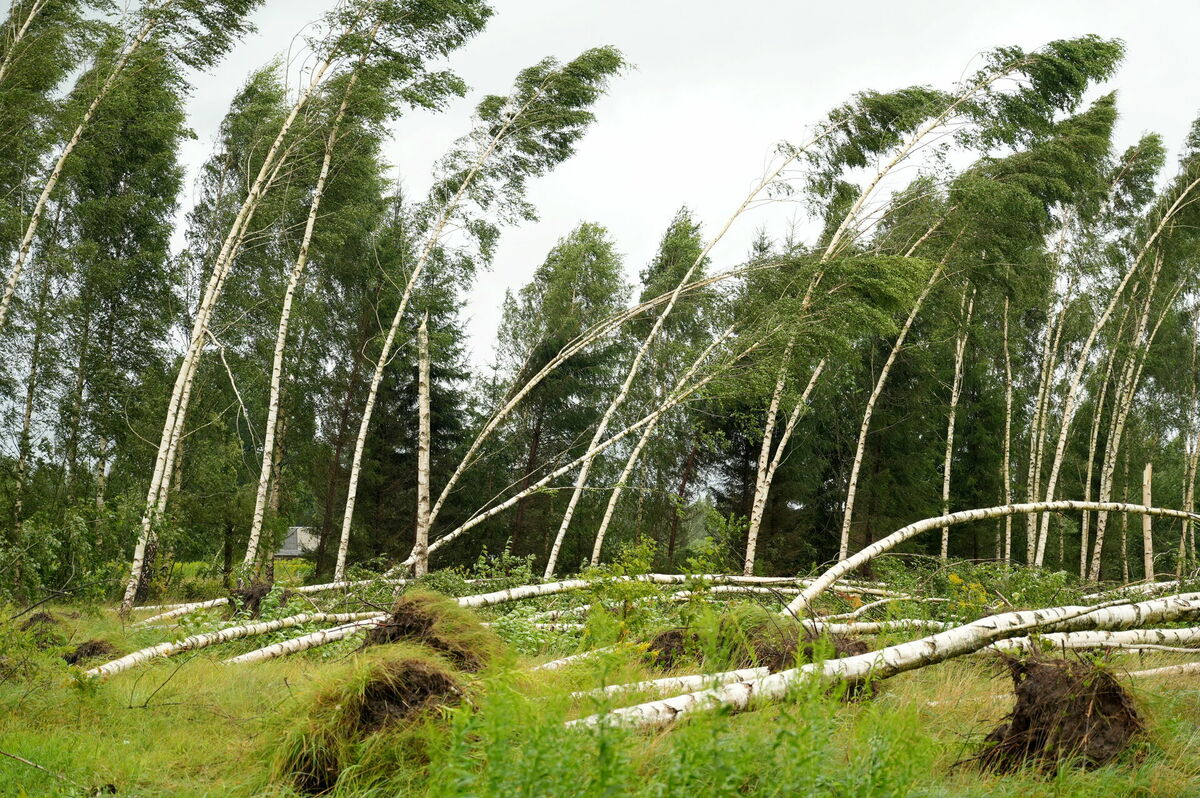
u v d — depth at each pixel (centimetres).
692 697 510
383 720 512
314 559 2828
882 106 2069
